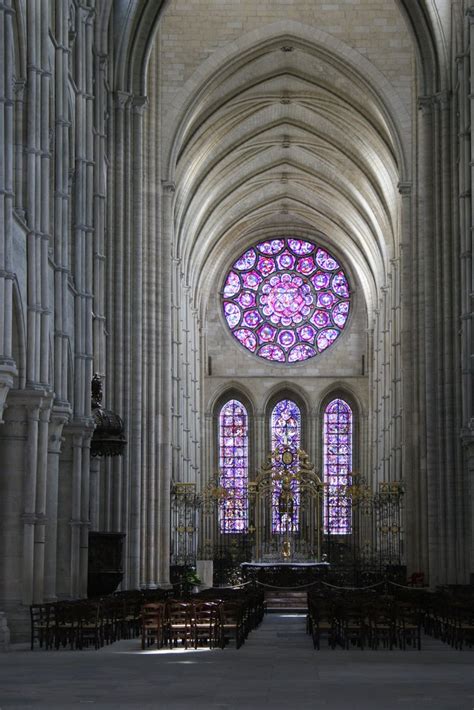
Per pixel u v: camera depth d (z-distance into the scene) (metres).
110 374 42.38
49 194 29.41
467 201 39.81
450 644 28.34
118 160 43.97
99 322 38.41
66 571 33.06
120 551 34.06
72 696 15.49
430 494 44.12
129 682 17.41
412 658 23.09
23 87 27.77
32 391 27.16
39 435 27.97
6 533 27.36
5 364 23.48
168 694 15.74
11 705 14.42
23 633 26.92
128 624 30.98
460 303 43.75
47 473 29.94
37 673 18.97
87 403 34.06
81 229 34.84
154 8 44.75
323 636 31.50
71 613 25.45
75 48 35.31
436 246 45.00
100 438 35.25
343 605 26.80
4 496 27.38
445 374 44.00
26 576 27.28
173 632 26.39
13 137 27.66
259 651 25.17
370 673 19.12
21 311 26.92
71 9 34.34
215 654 23.95
